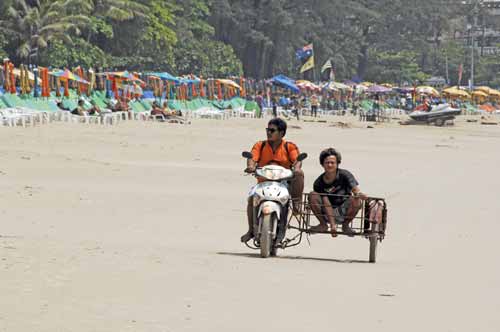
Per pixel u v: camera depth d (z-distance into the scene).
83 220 34.38
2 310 17.70
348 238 32.41
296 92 195.75
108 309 18.14
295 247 29.98
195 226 34.28
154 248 27.61
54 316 17.36
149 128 101.31
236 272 23.41
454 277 23.95
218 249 28.55
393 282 22.69
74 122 101.31
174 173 55.22
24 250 25.38
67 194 42.25
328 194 27.53
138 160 63.81
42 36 168.88
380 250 29.75
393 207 42.94
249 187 49.50
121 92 134.88
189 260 25.14
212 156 70.50
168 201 41.50
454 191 51.38
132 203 40.25
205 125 118.62
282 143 28.58
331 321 17.78
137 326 16.83
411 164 71.81
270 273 23.48
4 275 21.31
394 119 190.12
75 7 175.62
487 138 126.75
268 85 193.38
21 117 90.94
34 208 37.12
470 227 36.47
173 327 16.86
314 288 21.36
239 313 18.23
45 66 175.62
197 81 165.00
